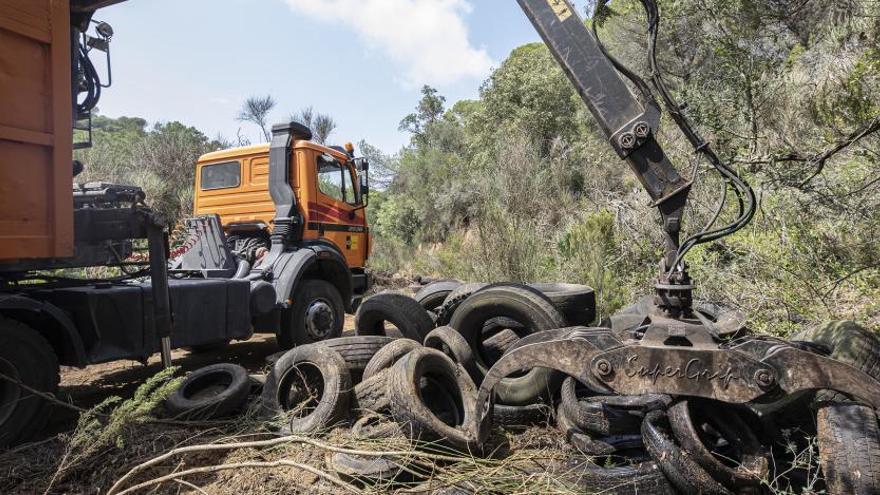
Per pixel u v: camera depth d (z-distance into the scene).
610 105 2.90
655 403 2.97
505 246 7.85
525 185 12.42
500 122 18.09
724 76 4.70
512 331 4.09
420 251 15.57
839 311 4.36
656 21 2.90
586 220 7.74
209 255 6.18
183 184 15.05
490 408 3.01
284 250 6.49
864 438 2.23
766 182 4.61
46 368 3.47
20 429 3.30
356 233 7.84
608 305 6.14
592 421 3.02
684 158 6.11
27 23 3.45
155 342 4.29
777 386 2.45
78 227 4.01
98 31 4.55
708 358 2.51
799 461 2.48
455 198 15.96
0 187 3.36
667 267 2.89
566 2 2.96
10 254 3.41
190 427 3.58
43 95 3.58
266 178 7.02
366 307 4.71
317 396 3.74
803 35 5.07
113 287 4.23
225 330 5.13
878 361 2.89
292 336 6.21
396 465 2.68
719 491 2.40
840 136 4.31
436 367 3.33
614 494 2.56
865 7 4.28
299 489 2.78
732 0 4.52
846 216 4.53
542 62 17.81
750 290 4.81
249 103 18.47
